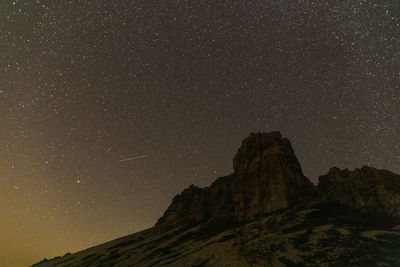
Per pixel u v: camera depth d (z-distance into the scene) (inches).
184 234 3988.7
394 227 2714.1
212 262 2603.3
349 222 2997.0
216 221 4158.5
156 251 3491.6
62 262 4217.5
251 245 2792.8
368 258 2140.7
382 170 3993.6
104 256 3890.3
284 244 2674.7
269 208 3887.8
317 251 2423.7
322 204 3634.4
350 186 3777.1
